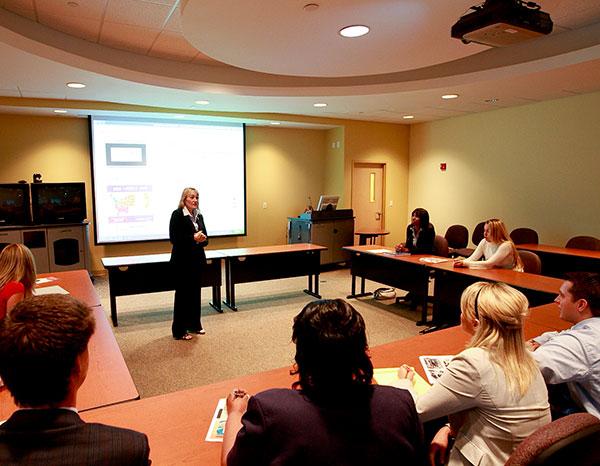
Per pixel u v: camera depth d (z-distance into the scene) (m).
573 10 3.37
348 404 0.93
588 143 5.53
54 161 6.32
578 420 1.13
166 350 3.82
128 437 0.82
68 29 3.66
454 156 7.38
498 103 6.08
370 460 0.88
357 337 0.95
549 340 1.86
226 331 4.29
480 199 7.00
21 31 3.33
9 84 4.59
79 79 4.34
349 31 2.86
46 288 3.28
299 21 2.68
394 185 8.23
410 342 2.24
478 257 4.45
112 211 6.58
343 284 6.32
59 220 5.88
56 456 0.75
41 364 0.76
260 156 7.73
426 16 2.58
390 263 4.98
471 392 1.33
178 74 4.75
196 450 1.34
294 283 6.34
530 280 3.60
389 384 1.70
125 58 4.32
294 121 7.08
